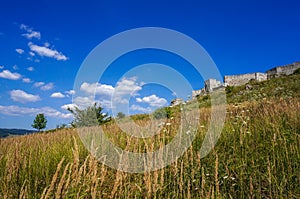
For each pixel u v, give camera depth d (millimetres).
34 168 4480
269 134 5613
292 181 3656
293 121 6238
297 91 20328
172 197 3479
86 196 3430
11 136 10781
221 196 3424
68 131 9609
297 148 4461
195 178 3984
